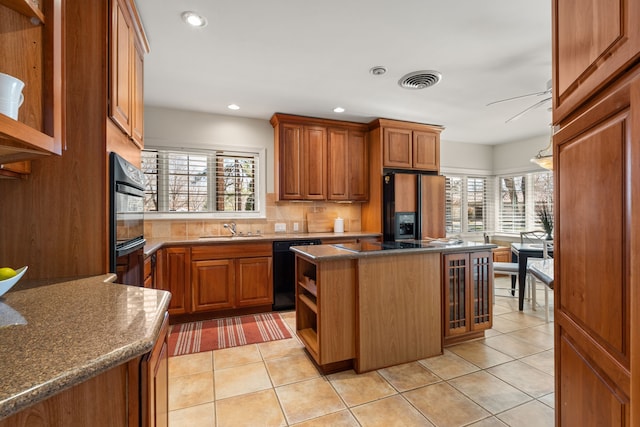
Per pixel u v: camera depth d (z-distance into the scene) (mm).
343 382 2029
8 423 653
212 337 2764
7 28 936
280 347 2561
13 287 1213
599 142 778
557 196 1021
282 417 1686
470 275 2605
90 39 1479
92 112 1479
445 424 1622
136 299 1045
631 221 632
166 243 3037
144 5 1870
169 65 2623
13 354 640
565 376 986
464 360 2316
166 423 1073
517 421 1644
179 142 3691
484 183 5680
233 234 3828
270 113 3852
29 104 947
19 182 1404
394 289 2246
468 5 1887
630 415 641
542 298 3971
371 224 4301
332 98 3365
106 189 1488
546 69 2709
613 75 708
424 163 4312
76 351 656
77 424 713
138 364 782
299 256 2572
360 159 4289
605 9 737
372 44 2312
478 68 2684
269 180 4086
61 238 1437
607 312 757
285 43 2297
